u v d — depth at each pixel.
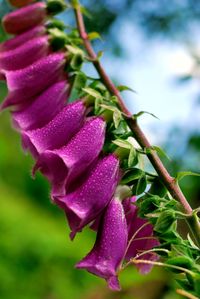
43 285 1.07
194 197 1.11
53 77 0.47
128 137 0.43
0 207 1.20
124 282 0.89
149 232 0.43
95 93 0.45
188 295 0.38
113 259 0.40
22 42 0.49
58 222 1.37
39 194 1.53
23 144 0.46
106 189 0.41
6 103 0.46
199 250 0.41
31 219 1.22
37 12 0.50
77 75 0.47
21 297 1.05
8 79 0.46
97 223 0.43
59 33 0.49
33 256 1.10
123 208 0.42
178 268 0.39
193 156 1.10
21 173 1.58
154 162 0.42
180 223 0.65
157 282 0.87
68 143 0.42
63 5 0.50
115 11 1.50
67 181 0.41
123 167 0.42
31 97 0.47
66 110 0.44
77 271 1.09
